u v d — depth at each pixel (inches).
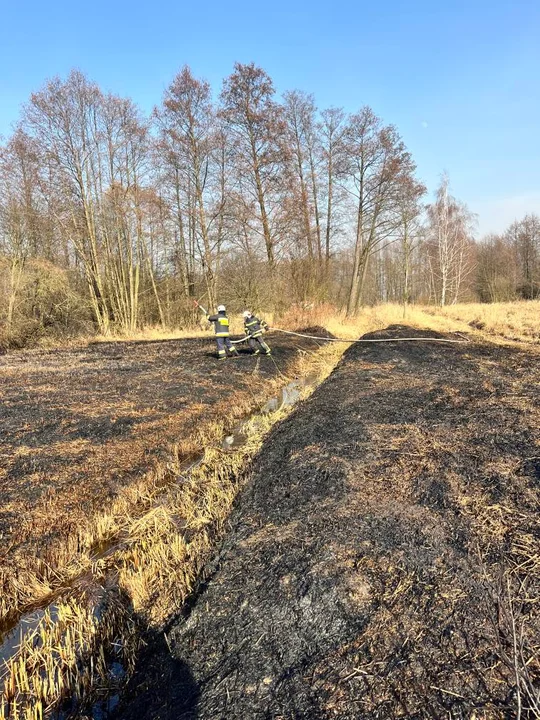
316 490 182.7
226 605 126.3
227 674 105.0
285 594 124.9
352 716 89.1
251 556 145.7
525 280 1971.0
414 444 219.3
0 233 780.0
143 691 107.0
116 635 128.7
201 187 901.2
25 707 104.6
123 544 175.8
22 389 384.8
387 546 139.0
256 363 478.9
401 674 97.0
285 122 889.5
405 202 937.5
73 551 168.4
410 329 730.8
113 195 860.0
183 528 182.4
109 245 941.8
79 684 110.9
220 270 943.7
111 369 475.8
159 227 919.0
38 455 241.6
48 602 145.8
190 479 226.5
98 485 214.5
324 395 332.5
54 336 823.7
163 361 517.7
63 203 842.8
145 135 874.1
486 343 585.0
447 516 153.9
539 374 372.5
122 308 930.1
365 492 175.3
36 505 192.7
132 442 266.4
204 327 901.2
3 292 783.1
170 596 137.8
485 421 245.8
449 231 1406.3
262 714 92.9
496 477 178.9
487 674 94.2
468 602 113.7
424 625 108.7
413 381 359.6
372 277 2139.5
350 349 549.6
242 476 222.2
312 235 1026.1
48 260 885.2
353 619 113.2
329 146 993.5
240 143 880.3
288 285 896.3
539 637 101.4
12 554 161.6
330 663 102.3
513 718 83.7
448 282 1517.0
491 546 135.4
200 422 309.0
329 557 136.1
